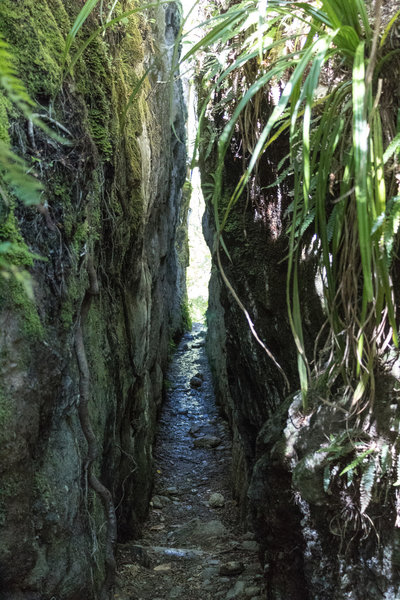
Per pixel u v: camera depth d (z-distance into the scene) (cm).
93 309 290
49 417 195
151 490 512
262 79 152
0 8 189
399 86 168
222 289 379
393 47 164
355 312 179
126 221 350
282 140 294
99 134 272
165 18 573
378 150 151
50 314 194
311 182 186
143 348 449
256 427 372
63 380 209
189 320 1156
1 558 173
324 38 144
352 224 175
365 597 205
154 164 488
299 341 167
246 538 416
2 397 169
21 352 175
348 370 205
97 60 279
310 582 222
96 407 290
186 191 1075
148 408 509
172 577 352
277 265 313
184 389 840
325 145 164
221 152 153
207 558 380
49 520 192
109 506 258
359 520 204
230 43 290
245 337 340
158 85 506
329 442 211
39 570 188
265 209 317
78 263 229
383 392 199
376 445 197
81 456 234
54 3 238
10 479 174
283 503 233
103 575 257
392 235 150
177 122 755
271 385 330
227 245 338
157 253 638
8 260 170
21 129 186
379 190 154
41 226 192
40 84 200
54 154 204
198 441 657
